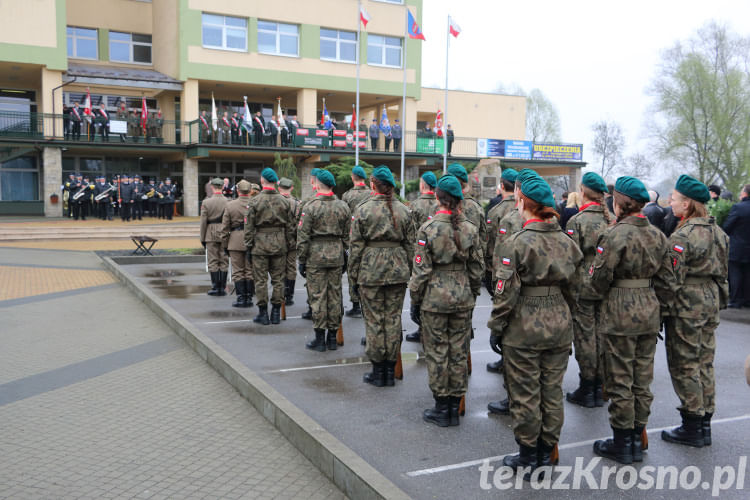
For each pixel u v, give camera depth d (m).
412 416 5.20
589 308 5.48
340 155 30.83
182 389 6.23
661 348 7.80
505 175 7.22
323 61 32.75
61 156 28.48
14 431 5.11
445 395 4.95
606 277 4.30
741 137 44.44
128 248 19.34
